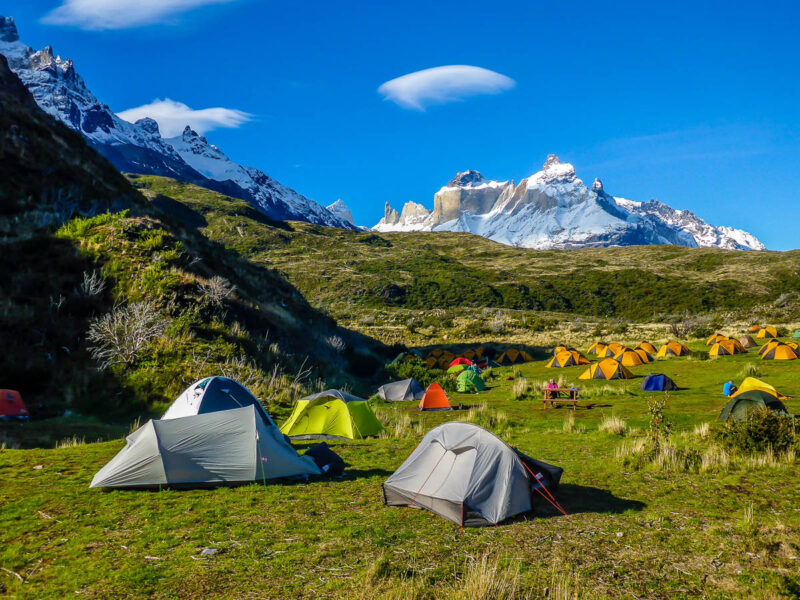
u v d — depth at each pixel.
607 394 25.83
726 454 12.30
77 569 6.31
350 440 15.95
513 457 8.88
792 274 115.75
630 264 148.12
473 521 8.09
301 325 35.34
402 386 28.19
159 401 19.97
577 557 6.95
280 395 22.22
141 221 30.06
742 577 6.42
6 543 7.08
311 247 144.12
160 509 8.45
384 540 7.38
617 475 11.13
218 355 23.58
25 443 14.43
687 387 26.47
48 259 25.39
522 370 40.69
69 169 32.84
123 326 22.53
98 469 10.81
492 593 5.75
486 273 137.38
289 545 7.12
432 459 9.08
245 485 9.92
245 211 164.50
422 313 92.81
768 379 25.98
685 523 8.23
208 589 5.88
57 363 20.53
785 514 8.62
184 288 26.80
